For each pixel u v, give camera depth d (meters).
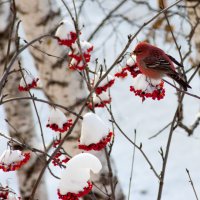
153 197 18.73
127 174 20.64
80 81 10.64
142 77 7.21
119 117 25.08
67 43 6.25
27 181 12.31
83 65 6.39
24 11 10.34
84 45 6.59
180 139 23.23
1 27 11.38
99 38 26.45
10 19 11.39
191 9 11.98
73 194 5.34
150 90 7.12
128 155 22.31
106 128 5.99
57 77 10.49
